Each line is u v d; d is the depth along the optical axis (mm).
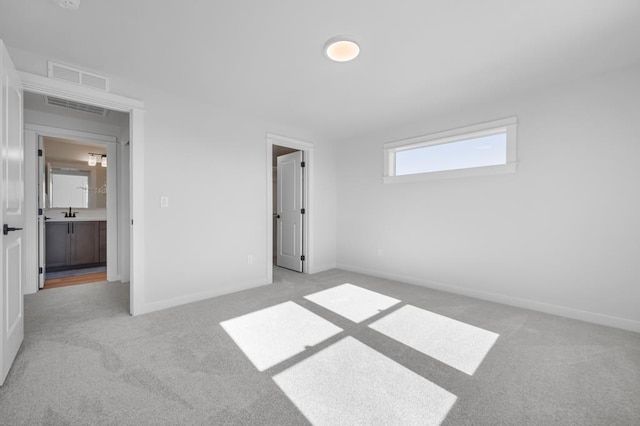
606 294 2482
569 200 2654
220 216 3295
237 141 3451
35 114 3338
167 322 2494
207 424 1321
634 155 2354
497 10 1700
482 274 3209
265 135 3740
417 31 1915
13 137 1844
